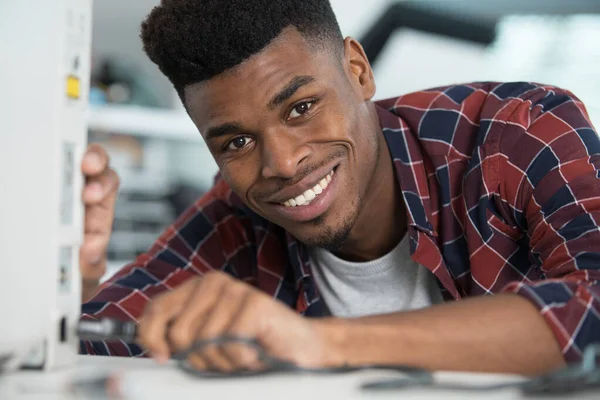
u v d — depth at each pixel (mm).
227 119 1109
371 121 1298
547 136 1178
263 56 1077
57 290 666
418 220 1304
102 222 822
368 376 634
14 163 662
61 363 684
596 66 3346
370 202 1330
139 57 3570
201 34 1065
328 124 1146
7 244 663
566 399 533
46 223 658
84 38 688
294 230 1262
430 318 736
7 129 661
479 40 3480
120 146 2994
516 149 1210
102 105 3168
